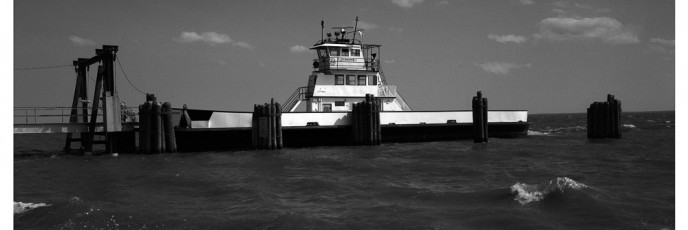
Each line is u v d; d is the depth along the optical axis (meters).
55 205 20.62
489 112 51.69
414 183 25.98
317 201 21.91
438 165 32.38
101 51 39.66
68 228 17.97
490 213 19.14
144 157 37.56
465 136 50.00
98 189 25.34
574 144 47.03
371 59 48.44
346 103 47.31
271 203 21.53
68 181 27.92
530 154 38.66
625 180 26.27
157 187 25.59
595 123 52.62
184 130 40.00
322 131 44.16
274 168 31.61
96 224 18.44
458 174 29.05
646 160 34.81
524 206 19.92
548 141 50.38
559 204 19.92
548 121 152.38
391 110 48.88
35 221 18.77
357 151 40.66
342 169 31.17
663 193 22.36
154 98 39.16
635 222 17.94
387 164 32.97
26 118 37.81
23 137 88.81
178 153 39.72
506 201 20.70
